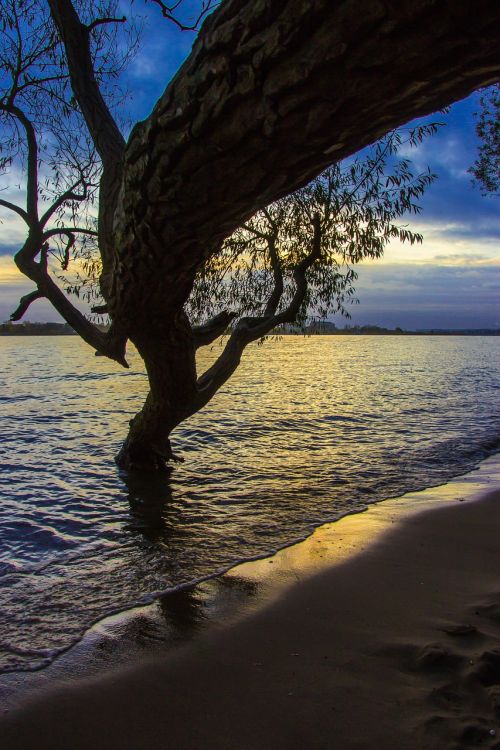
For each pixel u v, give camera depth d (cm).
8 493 866
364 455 1127
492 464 1036
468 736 262
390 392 2397
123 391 2498
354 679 326
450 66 126
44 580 534
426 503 761
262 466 1034
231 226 241
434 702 293
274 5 131
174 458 1001
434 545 578
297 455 1130
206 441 1277
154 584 514
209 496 840
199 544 627
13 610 465
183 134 181
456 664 328
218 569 546
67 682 347
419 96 141
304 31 131
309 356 6569
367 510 738
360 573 504
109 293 416
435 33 116
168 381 757
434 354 7200
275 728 287
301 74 139
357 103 144
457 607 418
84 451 1185
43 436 1369
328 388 2562
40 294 570
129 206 245
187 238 253
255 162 181
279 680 332
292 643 379
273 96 150
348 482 907
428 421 1591
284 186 200
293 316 782
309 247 755
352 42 125
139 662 368
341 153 178
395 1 112
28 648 396
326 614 421
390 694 306
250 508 771
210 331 706
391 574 498
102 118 409
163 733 291
